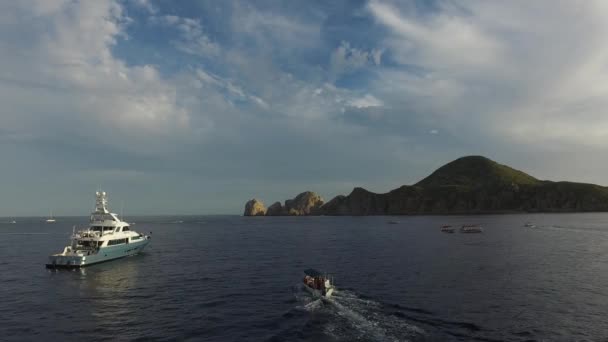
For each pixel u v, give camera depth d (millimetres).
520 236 116062
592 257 69688
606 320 32625
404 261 66875
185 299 41656
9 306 39625
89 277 55250
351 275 53312
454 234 128875
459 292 42688
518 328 30641
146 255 80562
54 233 168000
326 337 29109
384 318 33500
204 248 95750
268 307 37875
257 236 137250
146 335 30250
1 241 124188
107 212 72875
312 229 175500
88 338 29766
